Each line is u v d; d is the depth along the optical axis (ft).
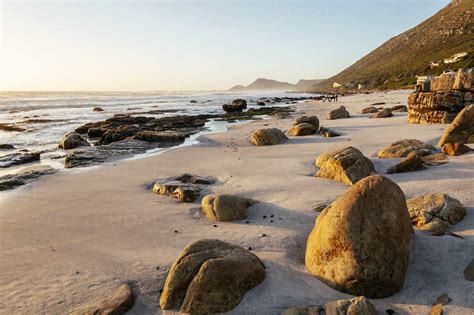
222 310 16.12
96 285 18.62
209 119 124.77
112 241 24.70
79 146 75.41
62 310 16.63
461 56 309.22
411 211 24.27
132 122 112.06
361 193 18.25
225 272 16.66
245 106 173.78
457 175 33.45
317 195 32.86
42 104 219.82
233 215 28.66
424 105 72.95
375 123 82.07
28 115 146.72
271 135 66.69
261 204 31.65
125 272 19.86
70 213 31.35
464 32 437.17
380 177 18.75
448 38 454.40
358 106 150.10
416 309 15.99
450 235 21.29
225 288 16.46
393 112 105.60
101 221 29.01
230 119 122.62
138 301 17.25
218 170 47.01
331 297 16.88
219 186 38.81
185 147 68.18
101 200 35.27
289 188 35.91
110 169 50.85
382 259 16.87
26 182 44.11
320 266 18.38
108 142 82.84
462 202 26.48
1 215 31.19
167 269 19.86
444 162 39.22
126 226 27.71
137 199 35.37
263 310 16.03
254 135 68.03
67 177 46.37
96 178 45.47
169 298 16.74
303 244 23.32
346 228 17.51
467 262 18.51
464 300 15.96
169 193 36.65
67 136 75.20
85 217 30.12
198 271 17.01
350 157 37.60
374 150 50.90
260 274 18.03
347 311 14.96
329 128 78.79
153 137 77.36
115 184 42.06
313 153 53.52
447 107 69.15
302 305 16.22
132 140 76.89
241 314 15.92
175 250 22.61
